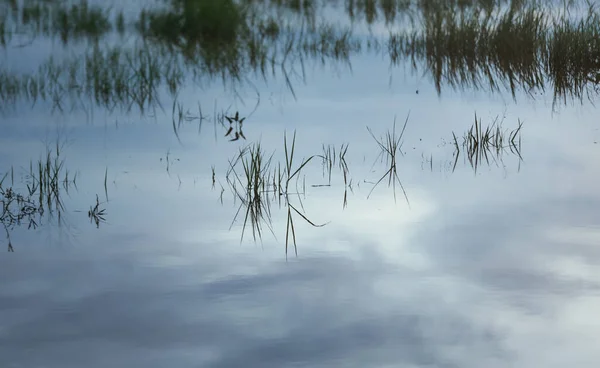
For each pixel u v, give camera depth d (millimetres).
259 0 16344
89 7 15227
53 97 9898
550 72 10742
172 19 13633
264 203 6508
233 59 12000
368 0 15828
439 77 10820
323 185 6902
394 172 7203
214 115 9188
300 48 12617
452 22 12656
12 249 5629
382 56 12109
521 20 12336
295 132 8383
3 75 10742
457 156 7613
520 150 7777
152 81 10617
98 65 11109
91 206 6457
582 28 11273
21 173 7215
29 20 14602
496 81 10523
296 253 5512
